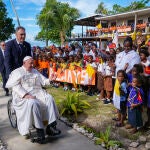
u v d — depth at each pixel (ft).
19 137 16.84
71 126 18.89
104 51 33.78
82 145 15.47
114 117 20.79
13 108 17.34
